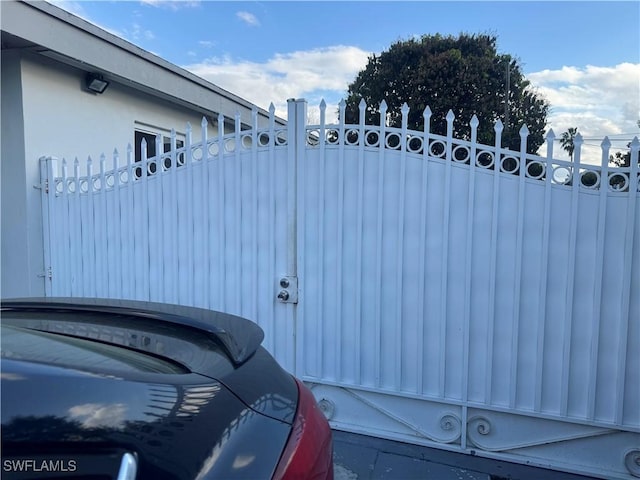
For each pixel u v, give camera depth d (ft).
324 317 10.53
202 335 5.73
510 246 9.11
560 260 8.82
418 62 36.86
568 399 8.91
